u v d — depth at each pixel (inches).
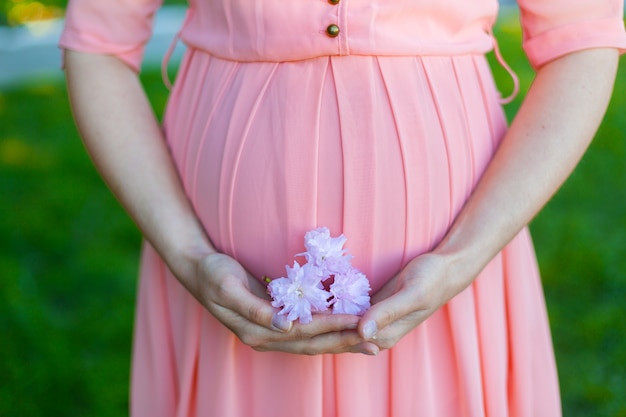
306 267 46.2
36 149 186.9
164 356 59.0
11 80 240.4
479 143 52.2
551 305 122.6
